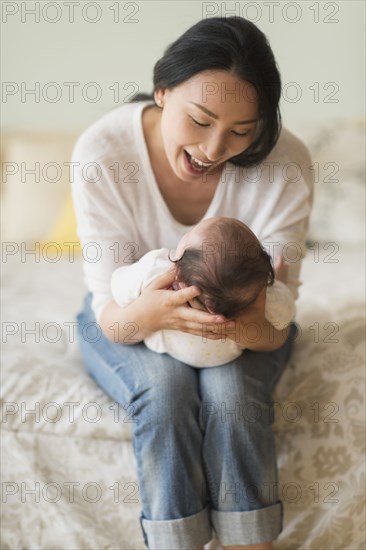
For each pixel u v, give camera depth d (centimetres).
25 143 248
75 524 125
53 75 257
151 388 115
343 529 125
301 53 250
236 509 114
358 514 125
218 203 126
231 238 107
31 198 242
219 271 105
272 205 126
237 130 109
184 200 127
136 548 125
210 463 116
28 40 254
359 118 241
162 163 123
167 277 113
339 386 132
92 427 127
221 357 117
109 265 125
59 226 230
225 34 105
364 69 250
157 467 113
